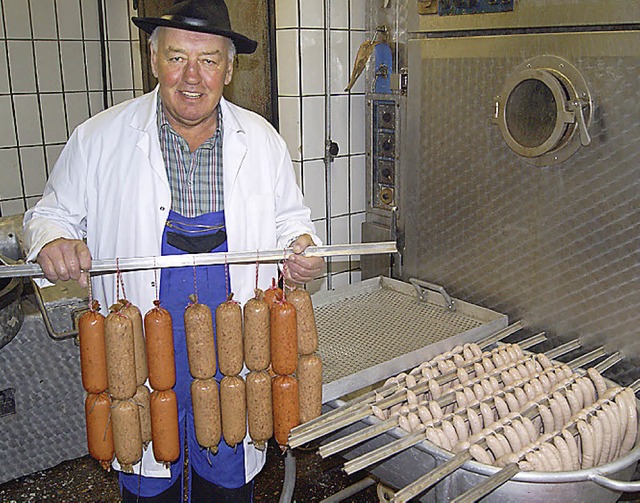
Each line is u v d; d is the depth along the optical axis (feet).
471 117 7.20
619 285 6.23
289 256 5.12
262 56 8.61
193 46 4.96
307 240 5.40
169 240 5.47
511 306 7.25
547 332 6.94
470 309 6.97
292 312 4.93
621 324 6.29
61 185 5.66
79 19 11.30
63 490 8.20
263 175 5.84
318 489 8.11
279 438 5.10
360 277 9.73
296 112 8.47
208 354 4.93
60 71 11.22
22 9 10.61
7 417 7.86
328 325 6.77
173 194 5.52
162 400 4.92
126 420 4.77
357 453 5.38
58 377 8.07
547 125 6.44
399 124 8.54
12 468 8.06
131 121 5.57
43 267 4.76
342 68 8.77
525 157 6.68
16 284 7.01
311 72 8.46
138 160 5.46
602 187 6.17
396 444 4.54
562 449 4.66
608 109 5.99
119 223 5.51
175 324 5.51
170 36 4.97
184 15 4.89
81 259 4.69
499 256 7.27
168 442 4.98
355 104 9.03
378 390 5.53
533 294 6.99
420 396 5.61
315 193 8.89
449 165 7.59
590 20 6.00
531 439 4.88
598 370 5.95
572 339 6.73
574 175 6.37
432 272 8.11
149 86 11.70
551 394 5.32
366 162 9.27
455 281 7.84
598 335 6.49
